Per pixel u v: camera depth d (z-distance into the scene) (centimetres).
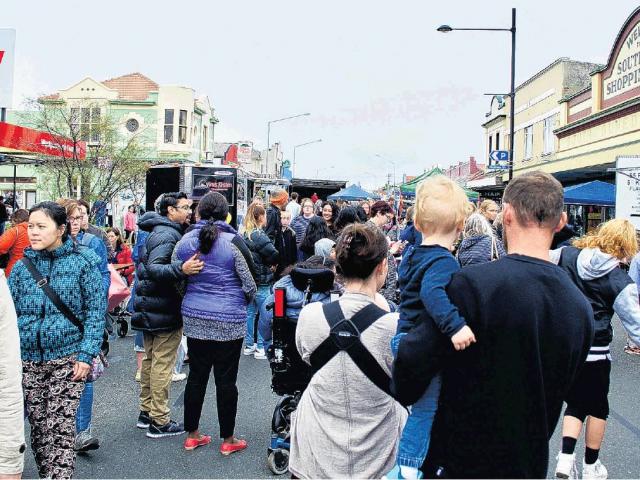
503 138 3328
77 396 370
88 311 375
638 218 1225
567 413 408
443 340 204
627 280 384
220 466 450
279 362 424
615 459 470
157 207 523
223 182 1664
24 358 364
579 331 202
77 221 536
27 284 367
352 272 267
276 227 860
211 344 465
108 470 440
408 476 218
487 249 473
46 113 2017
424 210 232
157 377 505
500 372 196
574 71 2472
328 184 3312
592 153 2028
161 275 465
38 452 368
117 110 3806
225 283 464
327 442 259
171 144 3834
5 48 870
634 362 791
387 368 258
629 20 1814
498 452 197
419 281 225
